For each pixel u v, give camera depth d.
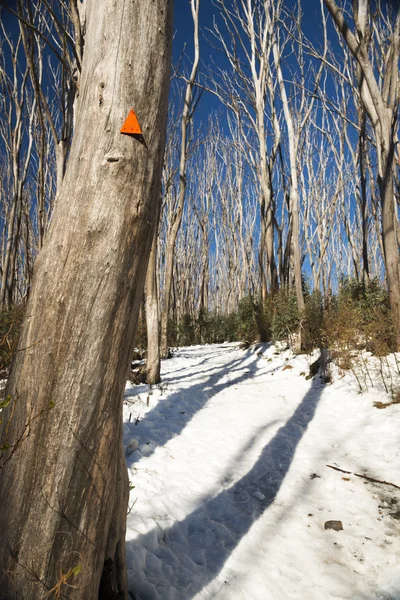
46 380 1.24
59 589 1.17
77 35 3.21
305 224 14.47
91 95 1.33
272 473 3.67
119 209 1.29
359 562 2.40
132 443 3.87
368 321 7.63
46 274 1.29
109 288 1.28
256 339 12.49
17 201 9.95
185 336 16.00
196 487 3.32
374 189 12.73
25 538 1.21
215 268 29.89
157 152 1.39
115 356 1.32
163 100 1.42
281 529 2.77
